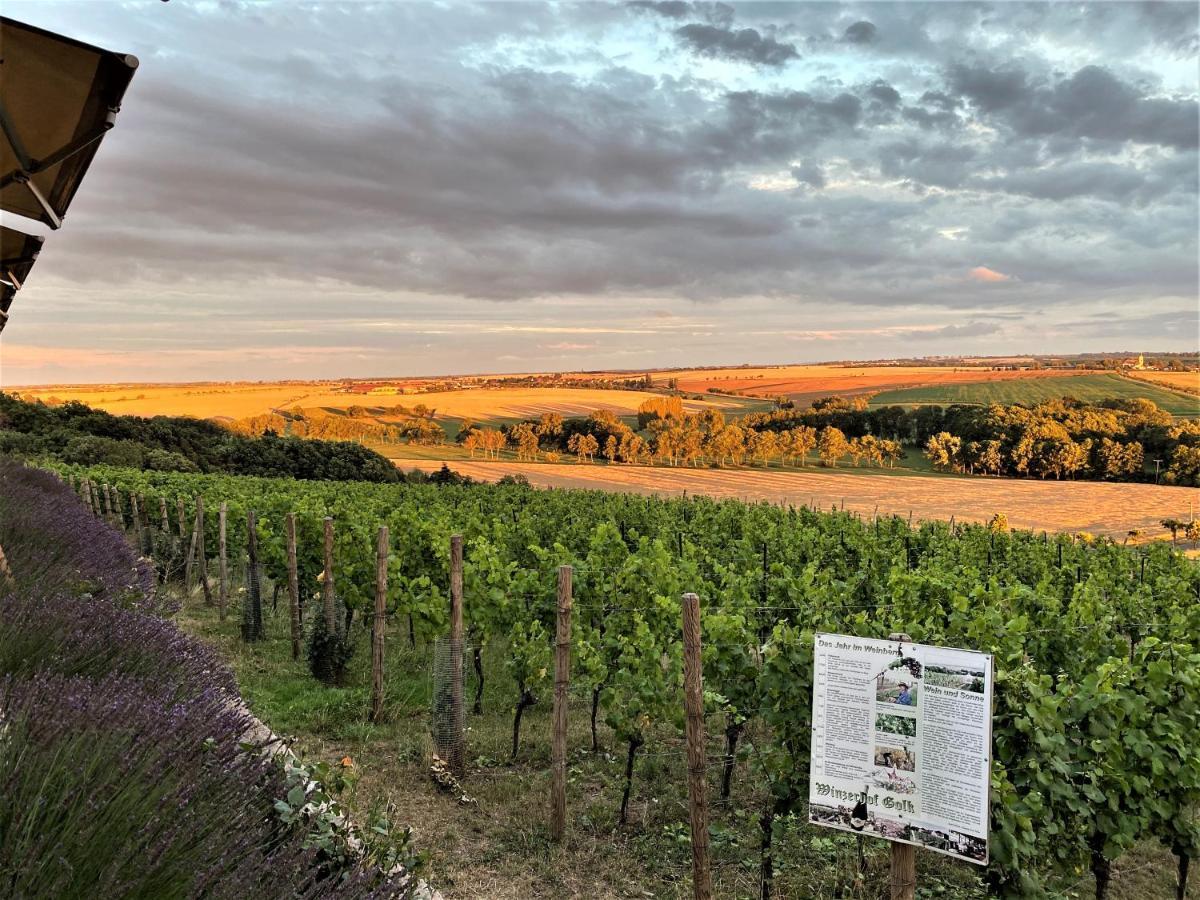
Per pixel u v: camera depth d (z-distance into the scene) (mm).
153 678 3988
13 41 2807
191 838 2543
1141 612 9688
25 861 2119
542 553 9375
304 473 59938
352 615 10844
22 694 3000
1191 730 5090
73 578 6137
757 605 7867
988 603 7453
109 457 39438
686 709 4348
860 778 3545
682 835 5445
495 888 4656
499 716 7980
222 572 11078
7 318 6340
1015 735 4746
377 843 3510
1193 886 5543
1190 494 69625
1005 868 4410
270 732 4180
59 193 3635
